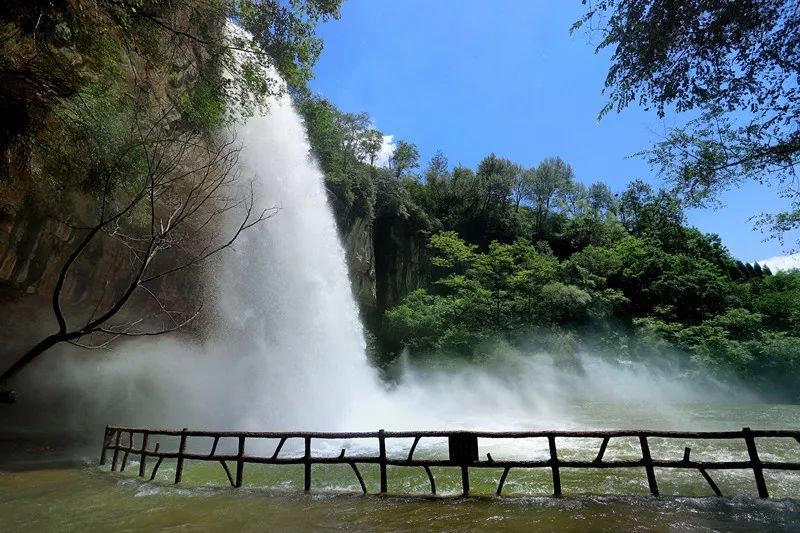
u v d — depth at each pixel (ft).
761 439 39.29
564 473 28.22
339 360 69.26
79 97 30.35
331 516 19.99
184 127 42.88
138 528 19.29
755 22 23.15
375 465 32.40
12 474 30.83
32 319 48.21
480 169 237.04
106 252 48.42
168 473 30.66
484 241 216.13
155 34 35.42
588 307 129.59
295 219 71.00
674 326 121.39
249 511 20.98
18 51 26.63
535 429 49.32
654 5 24.59
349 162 139.54
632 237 172.96
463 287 141.08
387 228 160.15
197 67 40.11
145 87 38.29
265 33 39.11
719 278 142.92
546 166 257.75
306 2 38.27
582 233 217.97
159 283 56.85
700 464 21.15
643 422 54.54
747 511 19.20
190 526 19.27
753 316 119.14
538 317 126.52
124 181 34.96
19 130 29.04
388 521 19.13
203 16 38.29
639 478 26.71
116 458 31.01
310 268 71.00
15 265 41.11
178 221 21.30
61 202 38.83
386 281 155.33
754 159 29.99
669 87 26.55
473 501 21.42
